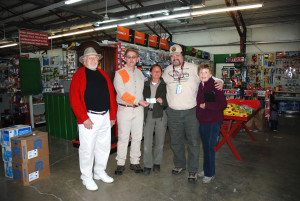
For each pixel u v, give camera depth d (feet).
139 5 28.86
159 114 8.68
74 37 48.57
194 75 8.15
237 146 13.33
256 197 7.48
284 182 8.60
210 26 35.19
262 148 12.96
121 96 8.28
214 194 7.63
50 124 15.12
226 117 11.07
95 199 7.27
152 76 8.64
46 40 27.02
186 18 28.30
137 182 8.46
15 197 7.38
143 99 8.92
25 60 17.17
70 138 14.06
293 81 29.50
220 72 35.53
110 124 8.36
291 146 13.37
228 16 31.12
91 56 7.61
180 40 39.88
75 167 9.97
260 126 17.21
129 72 8.55
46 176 8.96
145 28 40.01
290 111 27.12
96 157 8.45
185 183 8.41
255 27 32.14
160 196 7.47
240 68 29.30
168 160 10.82
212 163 8.20
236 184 8.39
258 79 31.76
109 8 30.68
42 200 7.20
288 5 26.04
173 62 8.17
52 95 14.58
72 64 13.58
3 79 19.99
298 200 7.31
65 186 8.16
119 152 9.07
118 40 14.61
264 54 31.24
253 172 9.51
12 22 31.17
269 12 28.25
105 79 8.13
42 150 8.70
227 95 31.55
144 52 16.31
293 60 29.37
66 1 20.25
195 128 8.29
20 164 8.16
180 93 8.15
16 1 29.32
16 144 8.13
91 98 7.48
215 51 36.45
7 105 21.76
